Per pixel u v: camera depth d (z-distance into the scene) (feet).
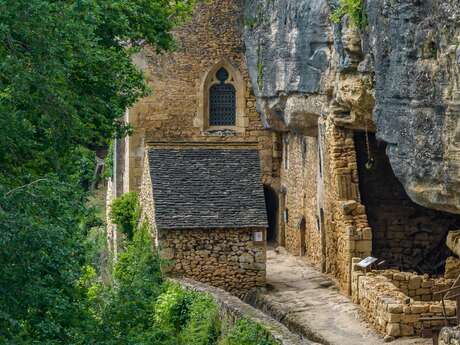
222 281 115.96
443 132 81.25
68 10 78.48
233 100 156.87
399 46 85.87
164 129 155.74
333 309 104.27
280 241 147.64
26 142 73.20
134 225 133.69
